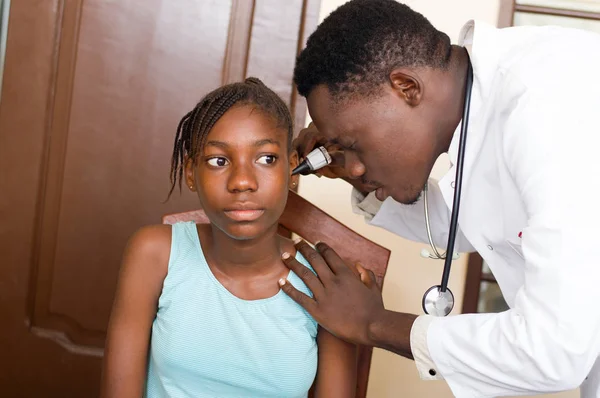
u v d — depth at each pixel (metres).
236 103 1.03
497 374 0.93
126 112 1.87
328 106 1.06
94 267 1.90
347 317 1.06
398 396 1.90
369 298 1.07
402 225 1.42
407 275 1.87
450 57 1.10
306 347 1.09
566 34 1.03
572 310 0.85
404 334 1.01
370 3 1.07
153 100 1.87
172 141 1.88
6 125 1.88
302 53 1.10
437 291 1.17
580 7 1.83
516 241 1.07
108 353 1.08
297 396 1.10
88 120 1.87
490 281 1.90
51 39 1.85
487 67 1.07
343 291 1.07
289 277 1.12
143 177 1.88
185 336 1.08
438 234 1.40
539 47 1.01
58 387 1.93
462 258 1.87
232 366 1.09
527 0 1.84
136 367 1.08
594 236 0.85
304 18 1.84
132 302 1.10
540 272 0.87
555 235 0.86
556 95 0.93
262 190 1.01
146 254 1.11
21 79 1.86
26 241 1.90
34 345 1.92
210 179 1.02
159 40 1.85
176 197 1.88
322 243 1.16
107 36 1.85
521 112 0.94
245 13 1.85
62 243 1.90
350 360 1.12
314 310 1.07
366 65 1.02
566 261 0.85
